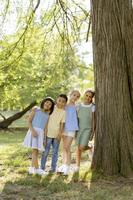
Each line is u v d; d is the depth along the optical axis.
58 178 6.80
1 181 6.66
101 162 7.06
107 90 7.03
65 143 7.34
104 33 7.02
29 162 8.49
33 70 17.47
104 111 7.05
